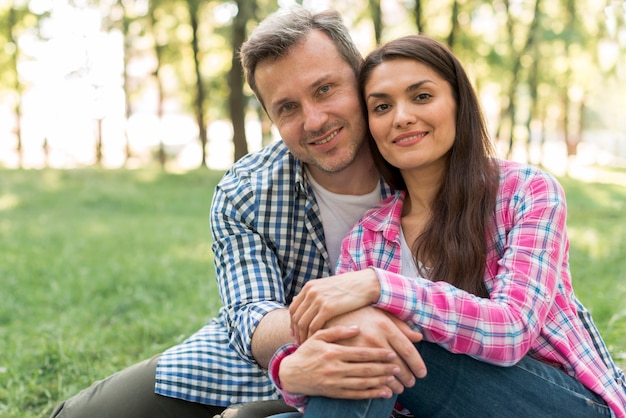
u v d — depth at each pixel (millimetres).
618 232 8852
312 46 2510
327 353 1927
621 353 3703
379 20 17062
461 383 2035
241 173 2824
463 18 20188
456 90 2369
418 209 2480
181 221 11344
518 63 20422
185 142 39719
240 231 2723
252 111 23859
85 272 6930
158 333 4734
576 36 18891
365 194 2738
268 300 2562
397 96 2340
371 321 1967
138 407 2674
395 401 2051
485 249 2262
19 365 4117
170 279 6539
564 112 31266
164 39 24172
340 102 2525
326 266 2797
